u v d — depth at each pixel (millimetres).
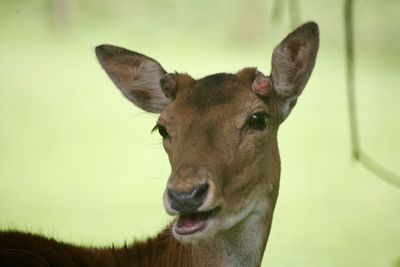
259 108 7203
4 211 17516
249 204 7184
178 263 7430
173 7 41500
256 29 40250
